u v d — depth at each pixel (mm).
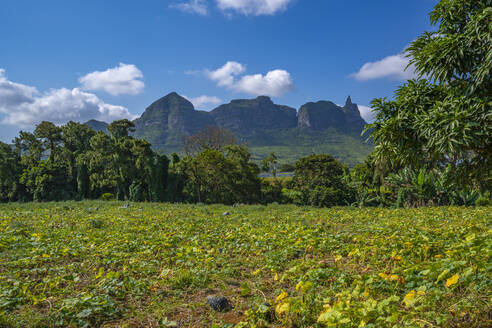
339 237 7609
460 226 8031
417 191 21578
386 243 6094
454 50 4824
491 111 4273
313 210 18047
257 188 46156
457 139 4332
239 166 42906
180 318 3719
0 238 7855
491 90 4621
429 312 2900
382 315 3023
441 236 6352
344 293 3551
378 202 31922
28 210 18125
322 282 4395
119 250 7145
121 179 42219
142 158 42188
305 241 7203
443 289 3430
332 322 2807
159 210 18453
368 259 5422
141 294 4402
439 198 20547
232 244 7762
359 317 2945
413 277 3818
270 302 3736
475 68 4723
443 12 5312
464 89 4891
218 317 3701
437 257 4617
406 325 2727
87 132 52812
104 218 13844
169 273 5270
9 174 44031
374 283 3914
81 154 44844
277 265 5781
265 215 15531
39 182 40688
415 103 5188
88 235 8945
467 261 3961
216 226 11359
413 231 7305
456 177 5684
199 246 7555
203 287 4801
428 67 5266
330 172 39125
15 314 3633
